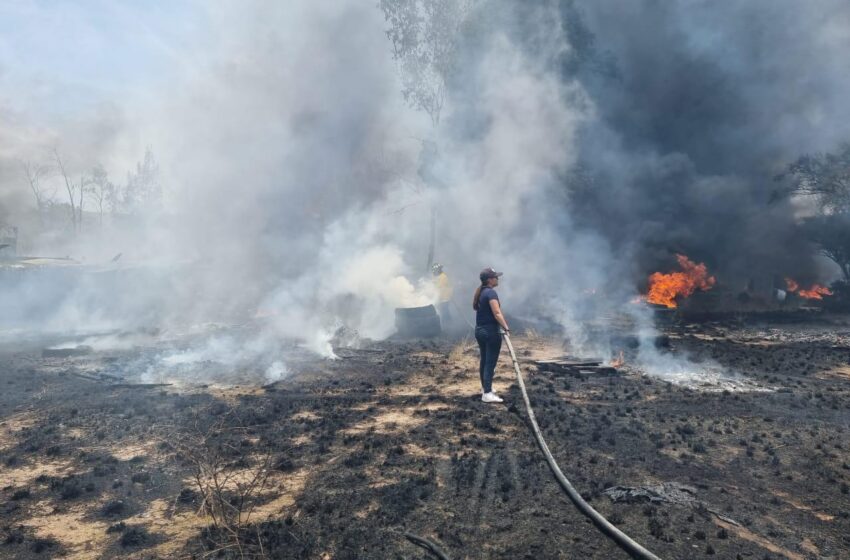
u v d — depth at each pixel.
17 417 6.71
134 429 6.11
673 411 6.85
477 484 4.52
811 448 5.52
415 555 3.47
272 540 3.66
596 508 4.06
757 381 8.78
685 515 3.97
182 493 4.41
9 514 4.17
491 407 6.93
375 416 6.61
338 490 4.45
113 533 3.85
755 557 3.42
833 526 3.90
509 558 3.41
